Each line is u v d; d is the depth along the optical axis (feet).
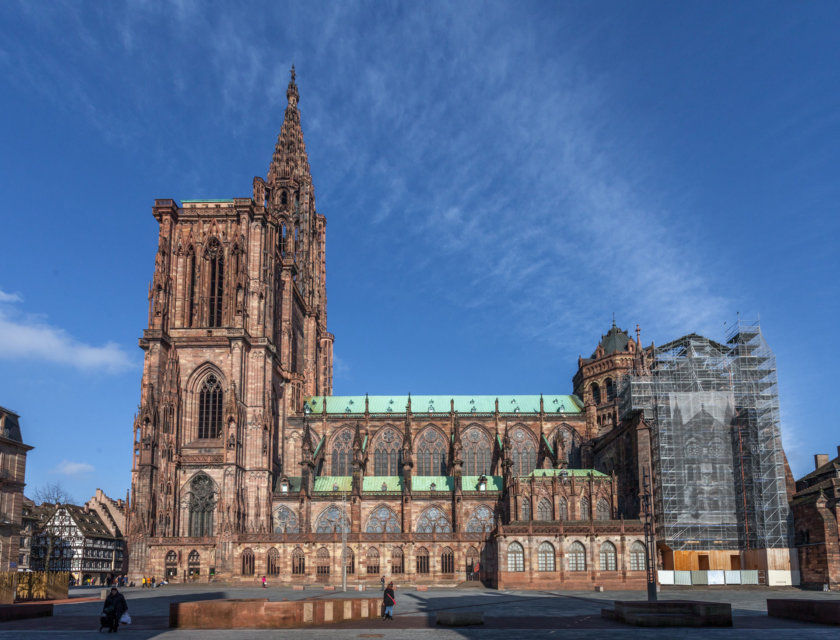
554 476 441.68
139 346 472.44
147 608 246.68
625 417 469.98
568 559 374.63
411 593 327.26
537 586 369.50
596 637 142.82
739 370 415.64
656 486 412.57
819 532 350.23
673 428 410.11
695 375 418.31
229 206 511.81
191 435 474.08
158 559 438.81
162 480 451.94
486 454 555.69
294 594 318.45
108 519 622.95
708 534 395.14
